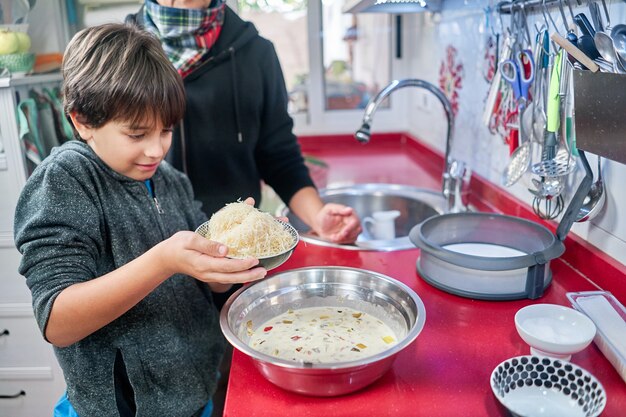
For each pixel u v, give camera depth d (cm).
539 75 120
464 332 97
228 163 160
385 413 78
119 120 96
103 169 104
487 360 89
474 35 169
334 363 76
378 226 176
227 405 81
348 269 105
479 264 104
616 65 88
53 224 94
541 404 78
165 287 111
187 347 114
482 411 78
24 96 177
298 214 159
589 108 92
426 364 88
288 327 98
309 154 244
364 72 254
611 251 109
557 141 116
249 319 97
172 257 86
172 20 144
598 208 110
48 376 191
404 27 244
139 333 106
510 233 124
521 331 86
